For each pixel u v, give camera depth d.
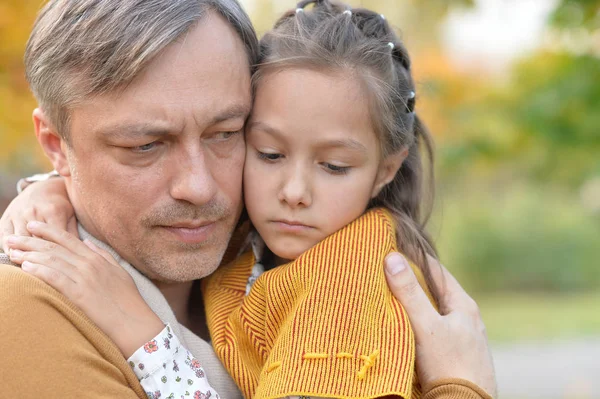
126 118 1.71
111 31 1.68
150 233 1.84
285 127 1.88
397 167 2.12
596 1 4.38
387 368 1.69
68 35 1.74
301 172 1.91
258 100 1.92
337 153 1.91
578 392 6.35
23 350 1.56
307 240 1.95
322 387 1.66
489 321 10.26
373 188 2.07
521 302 13.09
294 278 1.85
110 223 1.84
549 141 5.15
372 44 1.99
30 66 1.88
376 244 1.90
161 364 1.74
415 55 5.94
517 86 5.41
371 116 1.94
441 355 1.88
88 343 1.66
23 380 1.54
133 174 1.78
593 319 10.25
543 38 5.27
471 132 5.35
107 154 1.77
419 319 1.89
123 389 1.64
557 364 7.45
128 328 1.75
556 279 14.56
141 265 1.90
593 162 5.84
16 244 1.79
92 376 1.60
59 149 1.96
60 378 1.56
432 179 2.43
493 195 14.88
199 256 1.89
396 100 2.03
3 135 3.88
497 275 14.53
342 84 1.89
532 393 6.36
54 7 1.81
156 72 1.70
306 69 1.89
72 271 1.75
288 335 1.74
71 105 1.76
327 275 1.81
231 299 2.06
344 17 2.04
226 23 1.83
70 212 1.98
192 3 1.75
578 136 5.06
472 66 6.05
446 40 6.19
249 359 1.92
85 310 1.72
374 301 1.79
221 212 1.88
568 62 5.04
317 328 1.72
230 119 1.82
